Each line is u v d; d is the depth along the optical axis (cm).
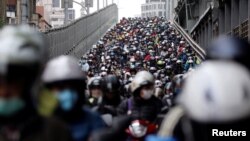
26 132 525
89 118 913
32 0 10731
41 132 528
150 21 15462
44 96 634
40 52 544
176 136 595
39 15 11925
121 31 14225
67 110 880
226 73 500
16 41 530
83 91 885
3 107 527
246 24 5297
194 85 505
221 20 7475
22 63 529
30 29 552
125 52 8412
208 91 495
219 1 7331
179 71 6000
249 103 493
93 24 12181
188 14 12556
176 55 8050
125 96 2031
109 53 8900
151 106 1289
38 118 533
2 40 534
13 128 527
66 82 865
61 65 876
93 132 871
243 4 5791
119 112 1316
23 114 532
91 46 11562
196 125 509
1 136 527
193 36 11725
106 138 873
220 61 518
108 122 1198
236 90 492
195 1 11700
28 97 535
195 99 500
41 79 552
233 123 492
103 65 6944
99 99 1434
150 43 10188
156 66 6369
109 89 1434
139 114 1283
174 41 10438
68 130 542
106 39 12925
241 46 521
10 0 8256
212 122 495
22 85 533
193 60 6562
